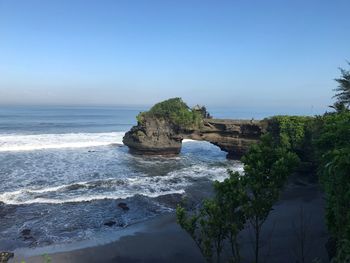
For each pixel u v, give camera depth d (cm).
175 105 5722
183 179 4016
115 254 2252
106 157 5372
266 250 2239
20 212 2862
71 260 2164
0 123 11394
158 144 5578
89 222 2712
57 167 4531
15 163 4681
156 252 2283
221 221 1355
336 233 1494
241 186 1399
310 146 3931
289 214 2855
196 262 2166
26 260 2134
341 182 1386
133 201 3162
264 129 5084
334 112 4094
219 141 5575
